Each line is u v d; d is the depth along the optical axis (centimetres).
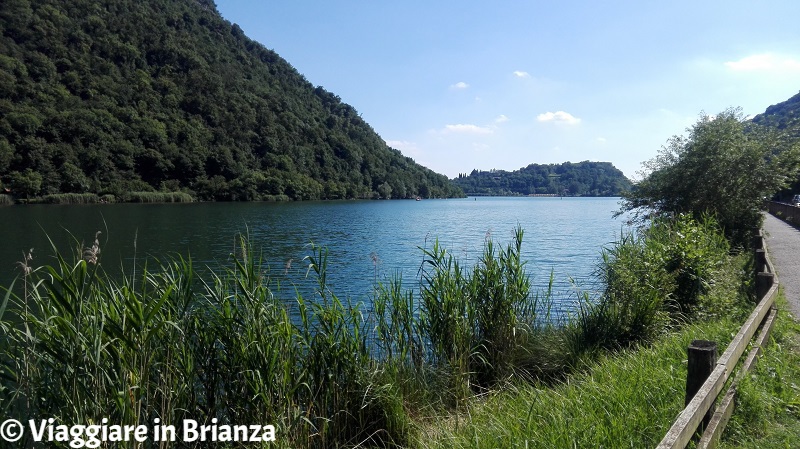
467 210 10356
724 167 1638
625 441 429
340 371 658
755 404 462
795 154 1596
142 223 5038
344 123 18875
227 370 580
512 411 566
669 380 539
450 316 793
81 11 13962
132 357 492
